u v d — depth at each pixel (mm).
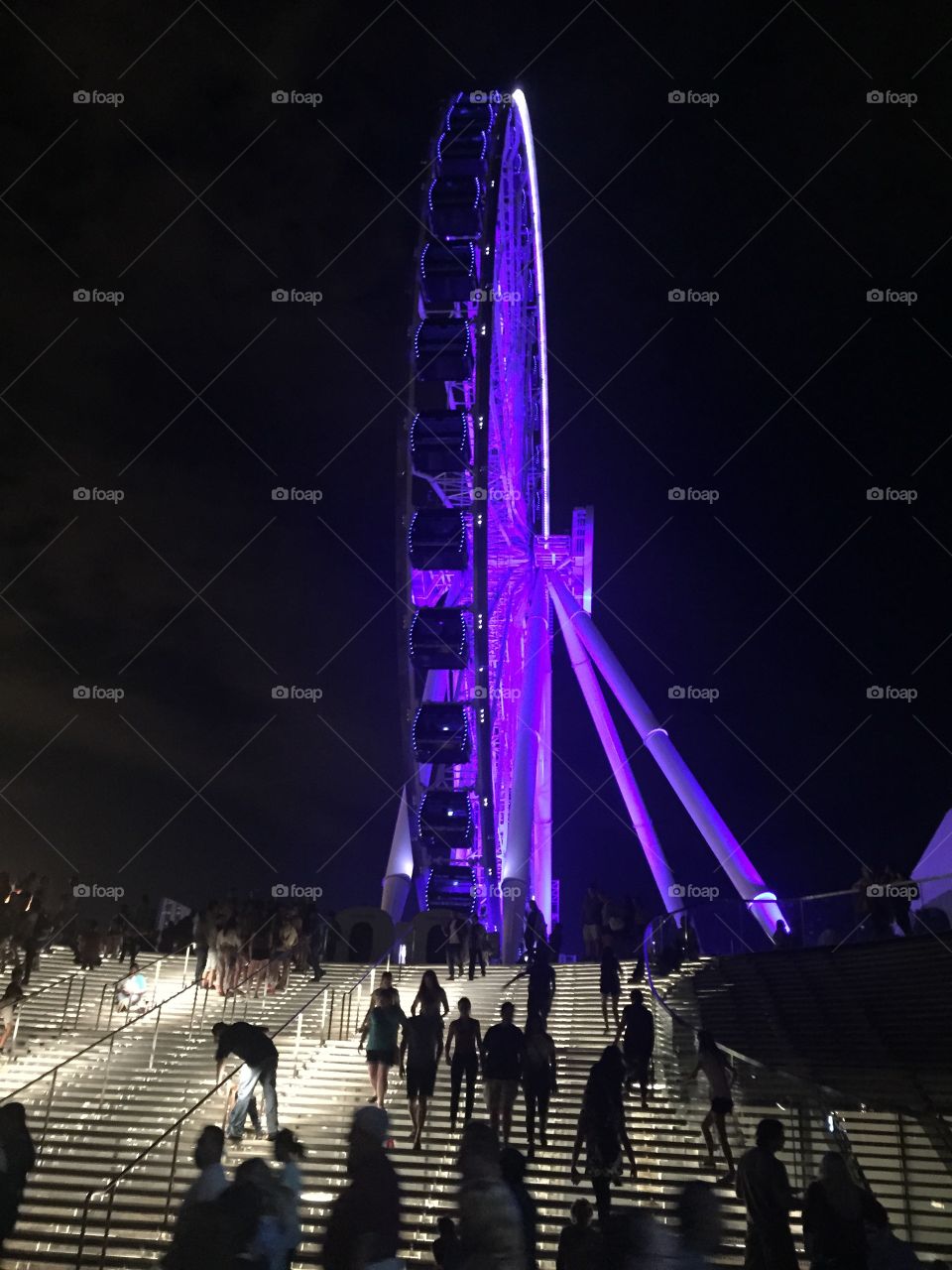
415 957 27422
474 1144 7641
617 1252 6711
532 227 38125
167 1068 16297
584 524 39406
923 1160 12070
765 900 25844
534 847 35125
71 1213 11305
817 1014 18578
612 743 36781
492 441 31750
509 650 36406
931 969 19766
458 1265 7141
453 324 30469
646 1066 13836
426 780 32656
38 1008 19797
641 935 24031
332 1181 12008
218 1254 7492
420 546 29938
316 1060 16391
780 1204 8406
